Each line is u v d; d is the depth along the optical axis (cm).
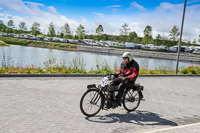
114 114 571
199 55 6831
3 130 415
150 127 494
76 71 1352
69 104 632
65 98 698
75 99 695
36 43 8562
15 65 2638
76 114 546
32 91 757
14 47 6350
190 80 1402
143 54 6381
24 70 1188
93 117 533
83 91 820
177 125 523
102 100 535
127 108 604
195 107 716
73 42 9831
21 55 4166
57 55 4906
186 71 1795
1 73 988
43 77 1065
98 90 526
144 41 9331
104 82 524
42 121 479
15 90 752
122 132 449
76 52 6612
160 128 492
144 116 575
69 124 473
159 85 1103
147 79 1290
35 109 562
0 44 6456
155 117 574
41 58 3916
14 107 565
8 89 757
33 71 1205
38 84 888
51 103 629
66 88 851
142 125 504
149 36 9325
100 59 4672
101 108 564
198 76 1691
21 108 561
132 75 549
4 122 456
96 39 10394
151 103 723
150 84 1113
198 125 505
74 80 1053
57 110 567
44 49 6806
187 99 828
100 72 1404
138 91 615
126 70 562
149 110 639
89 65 2903
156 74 1483
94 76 1239
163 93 906
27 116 505
